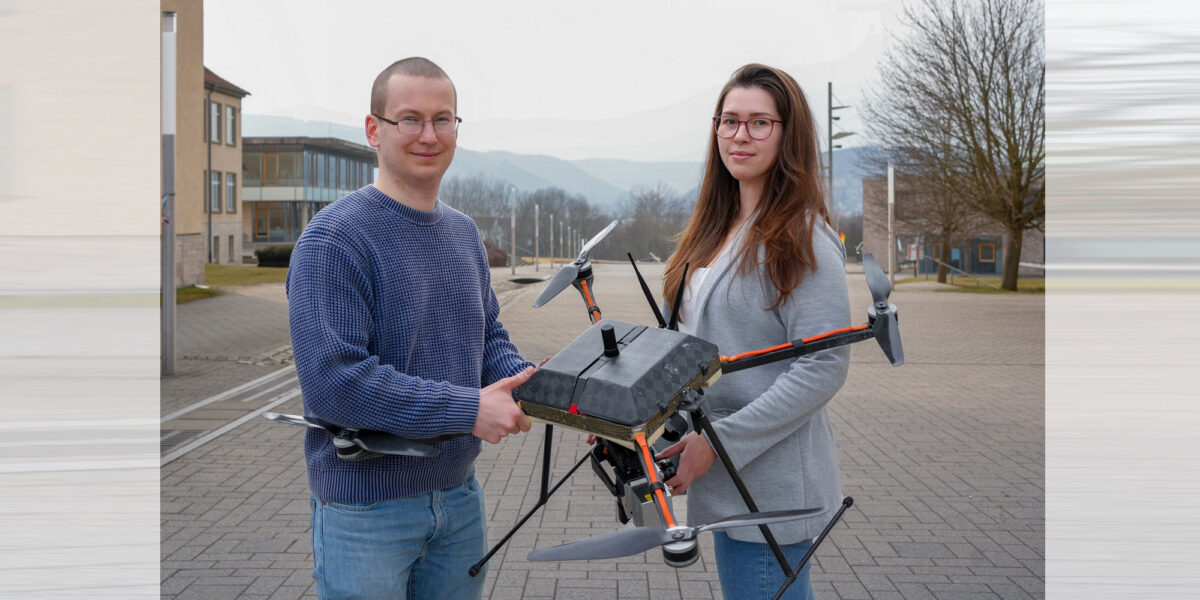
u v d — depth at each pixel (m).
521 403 1.81
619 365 1.69
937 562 3.88
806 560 1.91
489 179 91.50
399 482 2.00
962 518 4.47
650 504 1.59
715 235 2.28
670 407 1.67
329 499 2.00
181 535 4.15
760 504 2.05
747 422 1.93
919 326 15.49
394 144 1.97
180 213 19.55
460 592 2.20
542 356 10.77
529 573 3.76
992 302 22.02
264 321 14.37
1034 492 4.88
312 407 1.88
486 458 5.66
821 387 1.94
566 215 90.00
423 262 2.03
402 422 1.83
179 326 13.50
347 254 1.91
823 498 2.11
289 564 3.81
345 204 1.98
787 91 2.07
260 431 6.32
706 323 2.12
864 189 38.16
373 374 1.83
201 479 5.08
